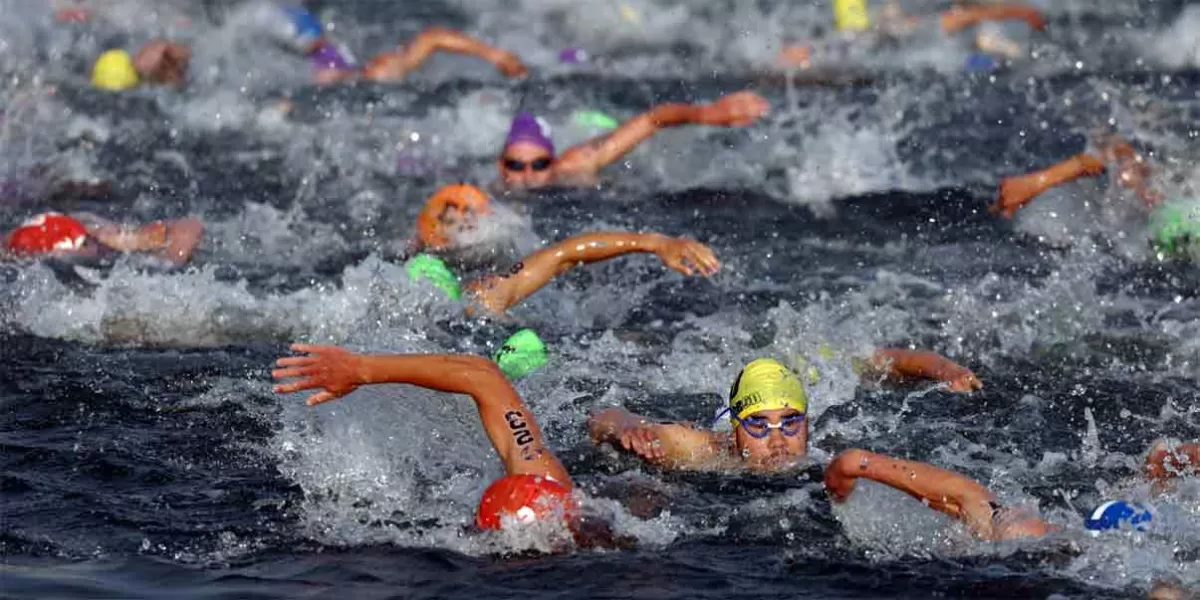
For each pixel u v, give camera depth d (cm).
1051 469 2808
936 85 5878
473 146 5412
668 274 4053
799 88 5956
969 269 4059
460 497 2647
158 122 5597
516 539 2458
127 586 2314
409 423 2878
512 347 3319
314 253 4300
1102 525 2459
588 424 3009
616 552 2444
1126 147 4450
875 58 6291
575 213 4619
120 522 2550
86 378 3262
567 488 2538
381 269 3794
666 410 3162
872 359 3369
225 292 3791
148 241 4234
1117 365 3372
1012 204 4319
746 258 4216
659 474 2788
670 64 6494
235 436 2948
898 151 5147
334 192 4872
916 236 4369
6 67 6153
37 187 4850
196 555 2431
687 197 4766
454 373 2633
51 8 6900
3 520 2544
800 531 2539
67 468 2777
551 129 5494
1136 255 4084
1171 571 2338
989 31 6438
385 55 6338
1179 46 6194
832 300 3838
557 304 3797
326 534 2514
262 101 5856
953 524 2497
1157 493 2641
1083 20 6669
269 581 2334
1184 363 3378
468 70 6456
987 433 3002
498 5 7688
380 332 3575
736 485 2744
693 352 3500
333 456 2795
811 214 4591
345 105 5875
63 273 3941
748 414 2844
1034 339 3538
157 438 2936
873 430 3028
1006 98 5675
